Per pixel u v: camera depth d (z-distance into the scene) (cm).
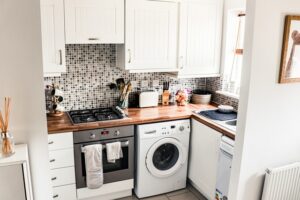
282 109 238
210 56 340
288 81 230
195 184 329
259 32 210
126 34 293
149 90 355
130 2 287
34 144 186
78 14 270
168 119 308
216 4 327
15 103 176
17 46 169
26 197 166
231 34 337
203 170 309
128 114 312
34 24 169
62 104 319
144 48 305
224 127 274
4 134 163
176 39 319
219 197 284
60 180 277
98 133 280
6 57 169
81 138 275
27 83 175
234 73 347
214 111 329
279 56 223
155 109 337
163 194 330
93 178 283
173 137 314
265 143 238
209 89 385
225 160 270
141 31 299
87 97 329
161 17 305
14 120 178
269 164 246
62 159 272
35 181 192
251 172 239
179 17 312
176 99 362
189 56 328
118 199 317
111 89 338
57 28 264
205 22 327
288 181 250
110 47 327
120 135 290
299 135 256
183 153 324
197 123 312
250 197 246
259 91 222
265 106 229
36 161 189
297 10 221
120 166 305
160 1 301
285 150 252
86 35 277
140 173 308
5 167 158
